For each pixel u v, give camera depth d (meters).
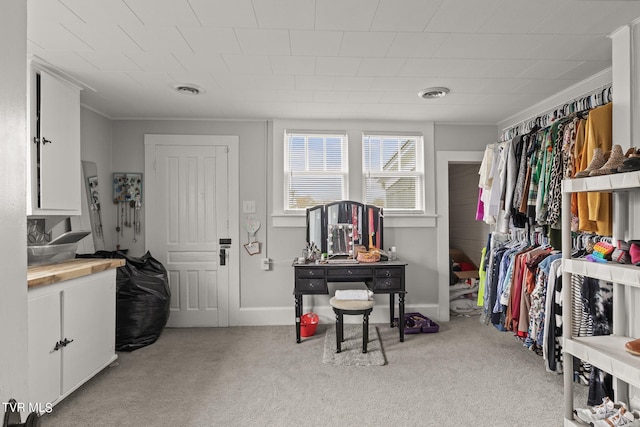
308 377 2.68
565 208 2.02
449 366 2.86
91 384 2.59
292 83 2.94
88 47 2.30
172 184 3.98
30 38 2.18
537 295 2.69
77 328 2.35
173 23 2.02
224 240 4.00
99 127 3.73
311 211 3.99
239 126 4.03
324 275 3.46
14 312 0.58
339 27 2.08
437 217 4.13
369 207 4.00
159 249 3.96
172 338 3.57
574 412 2.02
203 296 3.99
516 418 2.13
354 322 4.02
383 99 3.34
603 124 2.20
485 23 2.04
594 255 1.99
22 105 0.60
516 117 3.83
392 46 2.32
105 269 2.67
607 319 2.23
